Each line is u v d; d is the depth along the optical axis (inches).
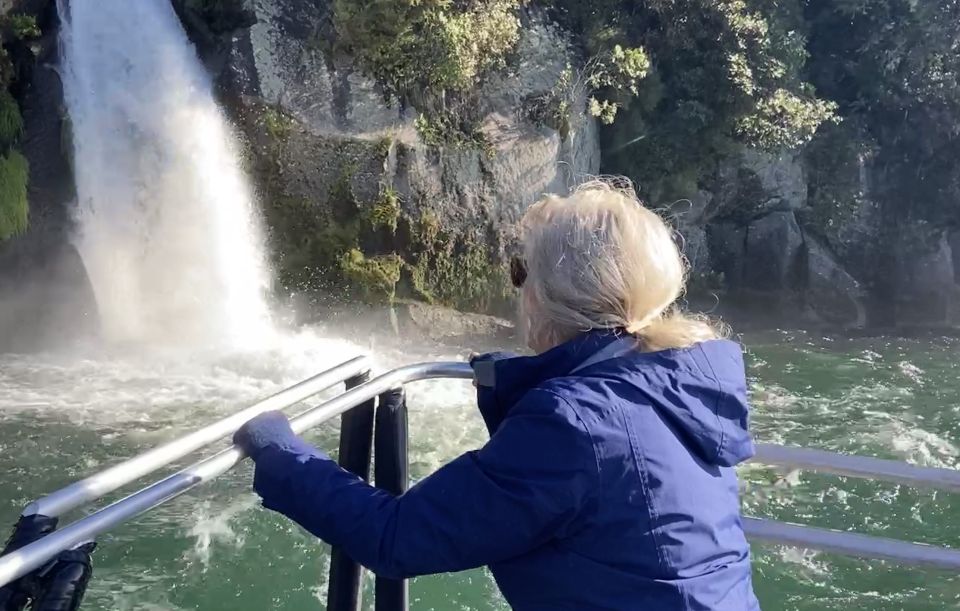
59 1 682.8
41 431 465.1
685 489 77.5
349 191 724.0
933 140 1025.5
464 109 780.6
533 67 820.0
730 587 79.0
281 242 724.7
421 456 446.6
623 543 75.8
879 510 395.9
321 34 733.3
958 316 1010.7
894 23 1017.5
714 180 949.8
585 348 80.5
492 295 784.3
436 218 751.1
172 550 340.2
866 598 326.0
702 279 960.3
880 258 1026.7
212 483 395.2
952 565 111.7
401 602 106.0
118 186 704.4
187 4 735.7
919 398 611.5
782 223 973.8
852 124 1026.7
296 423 88.4
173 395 542.6
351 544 77.6
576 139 843.4
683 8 890.7
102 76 701.3
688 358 81.3
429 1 732.7
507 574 80.0
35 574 69.1
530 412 77.0
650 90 905.5
